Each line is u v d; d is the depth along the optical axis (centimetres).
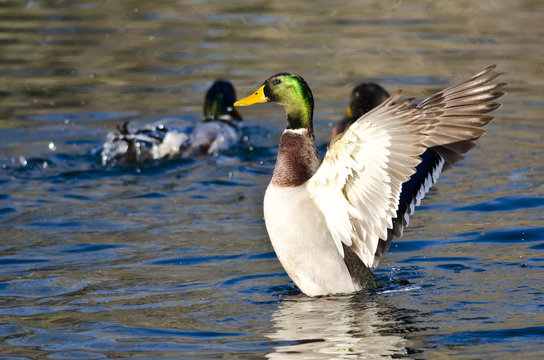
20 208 1241
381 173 778
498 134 1588
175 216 1205
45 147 1552
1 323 819
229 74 1970
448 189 1298
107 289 916
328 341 749
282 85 886
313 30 2322
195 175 1422
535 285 886
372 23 2384
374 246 820
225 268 984
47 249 1063
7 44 2197
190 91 1900
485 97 792
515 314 802
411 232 1102
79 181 1385
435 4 2603
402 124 746
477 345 732
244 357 721
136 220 1187
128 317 828
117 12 2541
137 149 1492
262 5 2620
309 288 864
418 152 747
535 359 701
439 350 724
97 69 2036
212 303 864
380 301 847
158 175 1422
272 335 768
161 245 1077
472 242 1052
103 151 1496
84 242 1090
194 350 741
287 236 846
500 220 1137
